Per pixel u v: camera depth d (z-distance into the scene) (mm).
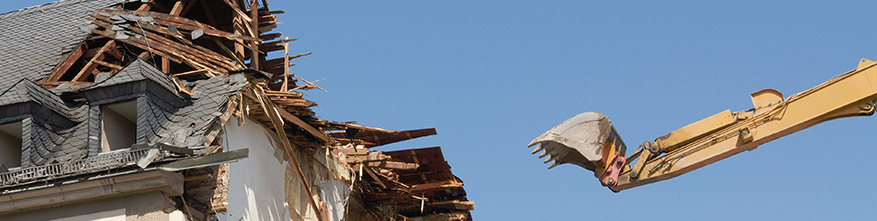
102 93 19453
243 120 20297
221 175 19375
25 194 18438
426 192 26859
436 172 25953
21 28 24766
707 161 21422
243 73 20516
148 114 19219
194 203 19172
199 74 21578
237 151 17734
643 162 21594
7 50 23781
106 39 22953
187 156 18219
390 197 25547
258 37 25234
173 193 18516
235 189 20031
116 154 18547
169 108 19766
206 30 22938
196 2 25281
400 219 27078
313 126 22469
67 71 22516
